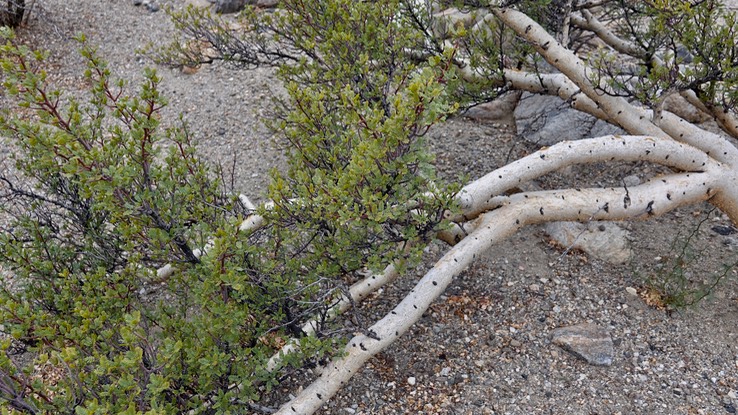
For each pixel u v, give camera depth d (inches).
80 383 120.8
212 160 268.2
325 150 165.0
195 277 149.3
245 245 136.8
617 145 181.8
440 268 161.9
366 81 191.9
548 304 190.7
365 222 136.1
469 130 279.7
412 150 136.7
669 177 187.5
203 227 141.6
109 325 148.3
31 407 115.6
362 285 179.9
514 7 221.6
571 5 214.4
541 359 173.5
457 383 167.9
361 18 198.2
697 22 186.2
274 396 165.0
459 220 179.8
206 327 134.0
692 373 166.6
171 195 143.6
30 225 176.7
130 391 125.5
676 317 183.6
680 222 219.3
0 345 114.8
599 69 193.3
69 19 388.5
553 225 217.5
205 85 326.0
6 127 126.3
